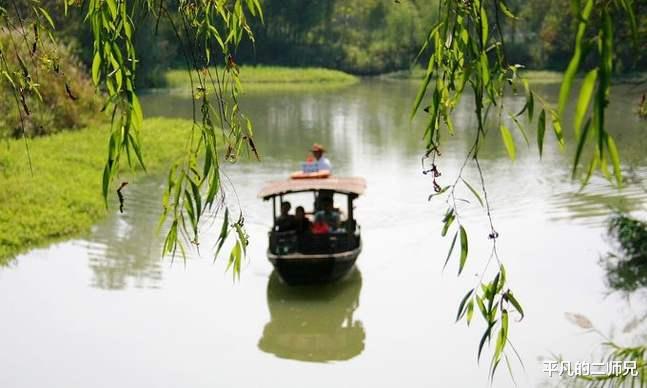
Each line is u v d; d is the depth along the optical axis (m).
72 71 26.16
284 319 11.23
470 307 3.65
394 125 32.91
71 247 14.38
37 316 11.15
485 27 3.38
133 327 10.84
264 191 13.49
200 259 13.71
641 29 11.73
